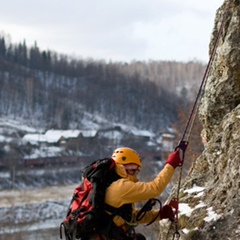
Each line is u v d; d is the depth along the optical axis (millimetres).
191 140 19000
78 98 134250
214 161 6461
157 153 83438
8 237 46000
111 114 127000
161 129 119125
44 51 156375
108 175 4895
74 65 158625
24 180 75562
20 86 130000
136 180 5051
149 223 5344
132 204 5012
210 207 5844
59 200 64375
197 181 6578
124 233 4859
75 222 4793
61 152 90375
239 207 5387
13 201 61750
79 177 81625
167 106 133375
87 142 97500
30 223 52906
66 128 113375
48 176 79562
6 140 89125
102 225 4820
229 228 5348
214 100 7047
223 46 6914
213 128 7191
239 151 5734
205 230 5535
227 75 6871
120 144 100812
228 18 7004
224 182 5824
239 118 6195
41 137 95688
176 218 5391
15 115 116125
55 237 46656
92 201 4777
